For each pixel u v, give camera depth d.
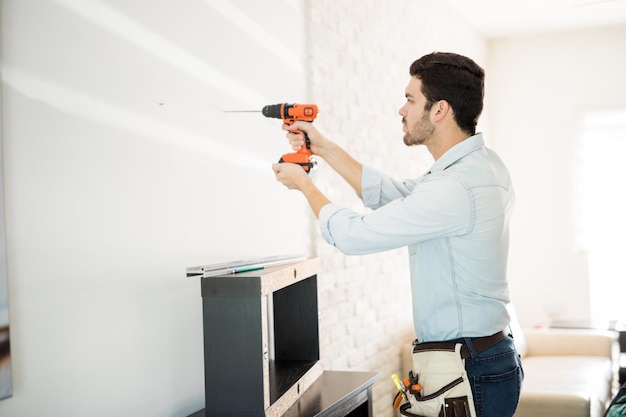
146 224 1.74
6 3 1.36
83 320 1.53
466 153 1.63
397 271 3.60
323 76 2.79
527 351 4.33
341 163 1.94
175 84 1.86
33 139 1.41
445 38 4.39
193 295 1.92
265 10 2.37
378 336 3.32
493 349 1.62
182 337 1.87
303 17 2.67
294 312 2.06
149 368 1.74
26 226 1.40
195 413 1.78
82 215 1.53
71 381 1.50
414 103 1.71
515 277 5.43
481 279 1.60
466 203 1.54
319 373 2.04
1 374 1.32
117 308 1.64
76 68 1.52
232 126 2.14
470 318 1.61
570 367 3.86
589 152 5.22
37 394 1.42
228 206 2.11
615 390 4.55
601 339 4.18
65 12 1.50
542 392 3.22
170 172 1.83
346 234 1.56
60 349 1.47
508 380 1.62
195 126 1.95
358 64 3.12
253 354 1.60
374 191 1.95
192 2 1.94
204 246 1.98
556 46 5.29
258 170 2.30
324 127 2.79
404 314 3.68
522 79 5.40
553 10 4.63
